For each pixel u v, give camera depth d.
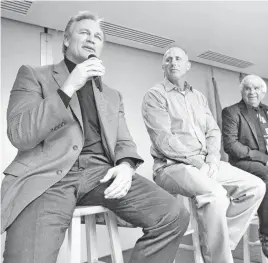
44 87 1.08
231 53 3.43
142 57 3.23
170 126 1.83
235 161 2.18
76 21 1.26
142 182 1.15
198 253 1.60
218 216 1.50
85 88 1.21
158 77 3.32
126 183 1.06
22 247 0.84
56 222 0.92
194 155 1.80
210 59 3.61
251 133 2.24
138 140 3.06
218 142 1.91
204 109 2.04
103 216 1.37
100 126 1.18
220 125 3.63
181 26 2.71
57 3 2.26
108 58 2.98
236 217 1.77
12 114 0.98
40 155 1.02
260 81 2.38
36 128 0.92
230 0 2.31
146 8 2.38
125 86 3.05
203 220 1.55
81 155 1.11
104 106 1.22
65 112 0.94
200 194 1.55
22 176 0.96
